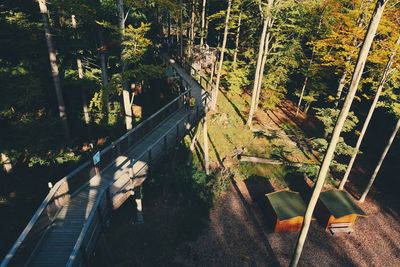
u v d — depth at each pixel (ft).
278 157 63.36
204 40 101.40
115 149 36.68
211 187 52.21
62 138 48.60
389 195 55.72
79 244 18.56
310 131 76.13
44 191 44.73
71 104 62.23
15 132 39.40
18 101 38.88
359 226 47.24
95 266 33.83
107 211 25.90
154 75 40.14
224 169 57.47
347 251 41.86
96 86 54.29
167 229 42.14
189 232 41.88
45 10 38.65
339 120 24.86
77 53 50.37
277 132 71.92
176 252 38.68
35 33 44.34
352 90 23.29
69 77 51.96
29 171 48.91
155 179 50.44
